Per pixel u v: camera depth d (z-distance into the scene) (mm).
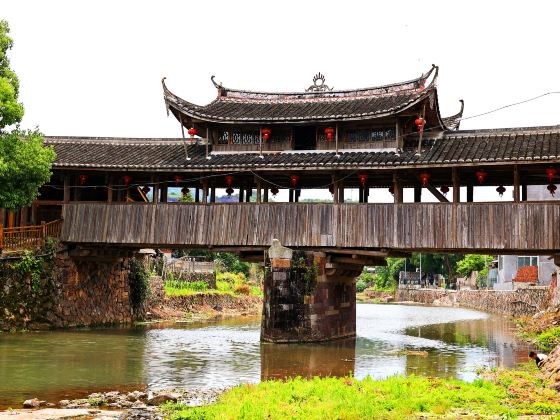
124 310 35625
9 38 25547
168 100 28062
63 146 30844
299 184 31234
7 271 28141
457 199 25234
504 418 12359
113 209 29078
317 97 29797
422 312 62688
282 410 13047
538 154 23562
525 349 27188
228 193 29766
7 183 25406
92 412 14047
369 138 27422
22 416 13438
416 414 12859
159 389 16953
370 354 24484
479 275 85000
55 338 26859
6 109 24969
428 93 24641
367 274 123812
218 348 25266
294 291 26297
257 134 28625
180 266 56281
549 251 24516
